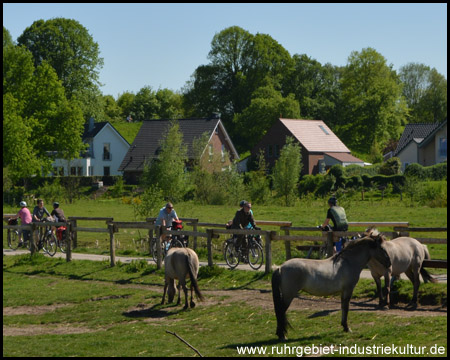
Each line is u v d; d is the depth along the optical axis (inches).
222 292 738.8
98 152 3956.7
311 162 3452.3
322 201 2191.2
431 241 675.4
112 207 2214.6
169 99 5910.4
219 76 4650.6
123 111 6063.0
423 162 3112.7
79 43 3595.0
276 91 4404.5
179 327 603.8
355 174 2783.0
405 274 675.4
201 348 519.5
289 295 523.8
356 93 4650.6
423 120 5452.8
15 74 2628.0
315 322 577.9
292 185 2186.3
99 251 1074.7
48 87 2696.9
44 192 2522.1
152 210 1238.3
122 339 566.3
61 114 2736.2
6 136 2352.4
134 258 983.6
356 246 538.6
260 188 2202.3
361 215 1609.3
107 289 796.0
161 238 879.1
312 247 810.8
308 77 4800.7
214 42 4643.2
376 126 4466.0
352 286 533.0
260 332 561.0
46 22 3585.1
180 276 677.3
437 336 494.0
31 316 686.5
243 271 805.9
